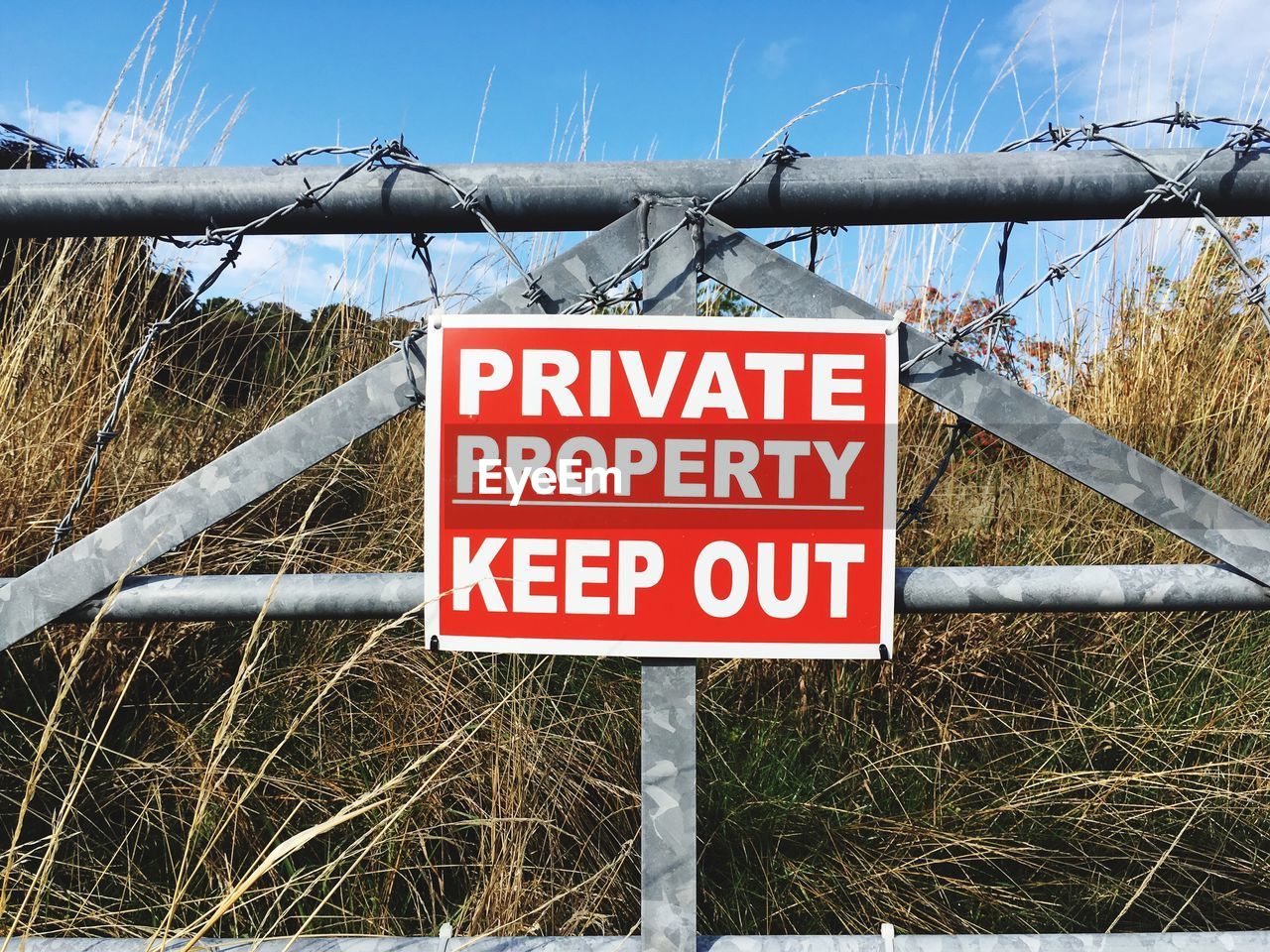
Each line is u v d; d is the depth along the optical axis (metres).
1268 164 0.86
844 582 0.92
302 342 2.09
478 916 1.16
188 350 1.97
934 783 1.39
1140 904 1.28
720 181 0.91
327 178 0.93
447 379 0.92
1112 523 1.77
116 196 0.92
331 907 1.21
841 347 0.90
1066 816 1.32
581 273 0.93
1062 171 0.89
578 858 1.29
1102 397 2.02
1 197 0.92
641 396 0.91
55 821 1.12
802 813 1.36
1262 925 1.26
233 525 1.65
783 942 0.90
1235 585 0.89
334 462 1.84
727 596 0.92
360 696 1.49
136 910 1.16
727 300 1.72
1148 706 1.49
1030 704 1.56
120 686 1.36
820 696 1.51
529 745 1.33
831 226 0.96
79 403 1.60
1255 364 2.01
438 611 0.94
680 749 0.94
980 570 0.93
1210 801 1.36
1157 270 2.06
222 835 1.27
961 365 0.91
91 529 1.48
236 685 0.95
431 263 0.99
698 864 1.33
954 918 1.25
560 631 0.93
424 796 1.28
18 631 0.96
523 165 0.92
